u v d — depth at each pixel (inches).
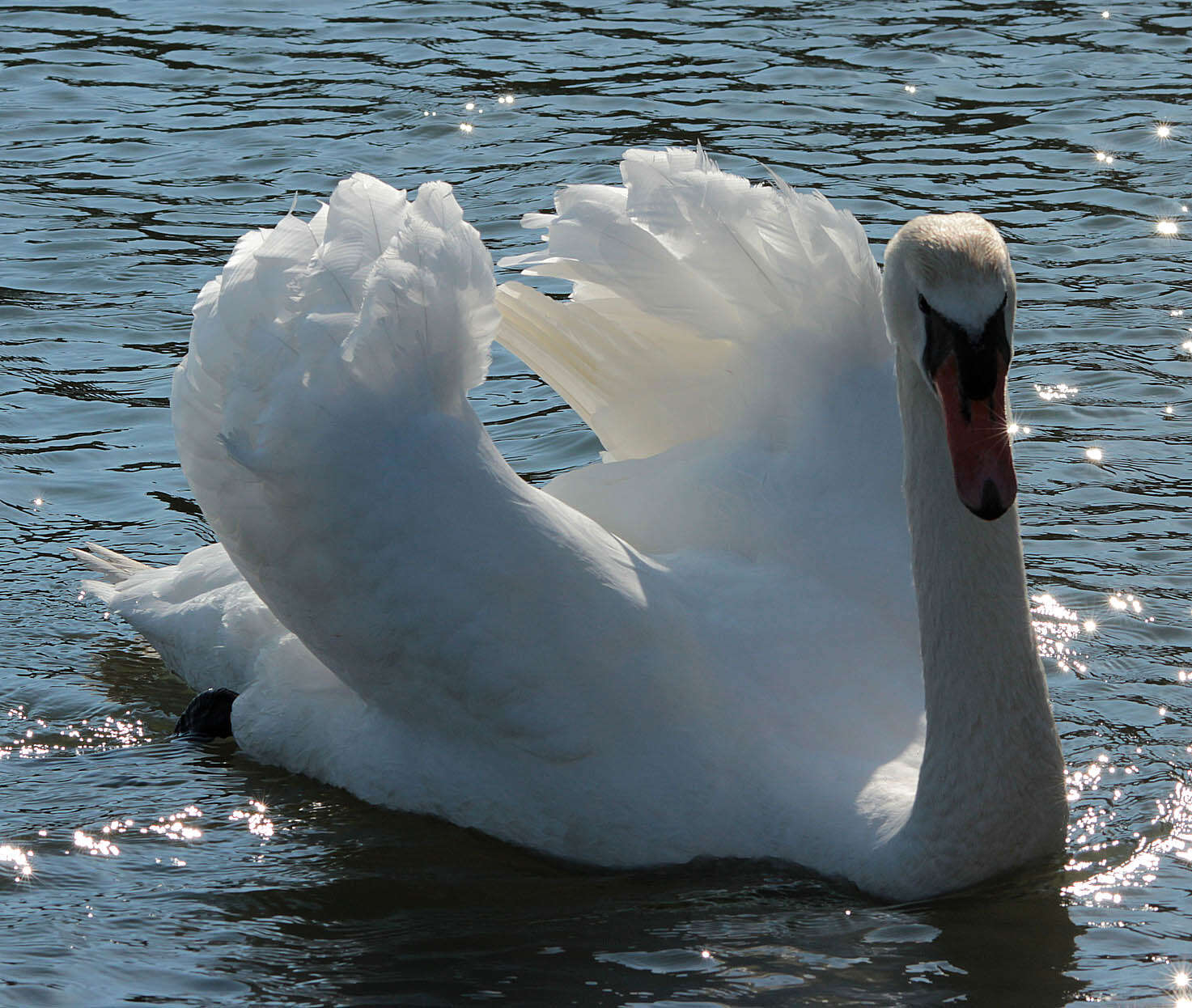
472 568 440.1
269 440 452.1
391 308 448.5
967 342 371.2
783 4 1249.4
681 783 438.0
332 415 447.2
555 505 458.3
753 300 493.0
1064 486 648.4
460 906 429.4
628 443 525.7
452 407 452.8
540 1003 384.2
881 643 463.2
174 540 616.4
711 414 508.7
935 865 416.5
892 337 396.5
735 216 490.9
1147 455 669.3
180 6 1245.7
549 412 717.9
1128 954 398.3
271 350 456.8
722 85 1081.4
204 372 472.4
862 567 471.8
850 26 1197.7
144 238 865.5
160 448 677.9
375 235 465.4
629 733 439.5
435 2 1251.8
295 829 466.9
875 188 922.1
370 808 476.4
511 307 507.5
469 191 916.0
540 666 438.9
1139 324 775.7
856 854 425.4
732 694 446.9
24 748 512.1
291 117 1028.5
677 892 431.8
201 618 528.1
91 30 1194.6
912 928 409.4
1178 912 415.5
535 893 434.6
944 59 1127.0
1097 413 701.3
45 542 617.3
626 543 485.1
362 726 479.5
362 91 1074.1
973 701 406.9
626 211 494.9
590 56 1138.7
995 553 400.2
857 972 393.7
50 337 763.4
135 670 557.9
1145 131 999.0
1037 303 797.2
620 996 386.6
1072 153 972.6
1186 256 842.8
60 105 1051.3
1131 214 892.0
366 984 393.7
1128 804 464.4
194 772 499.5
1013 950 399.5
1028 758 409.4
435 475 443.5
